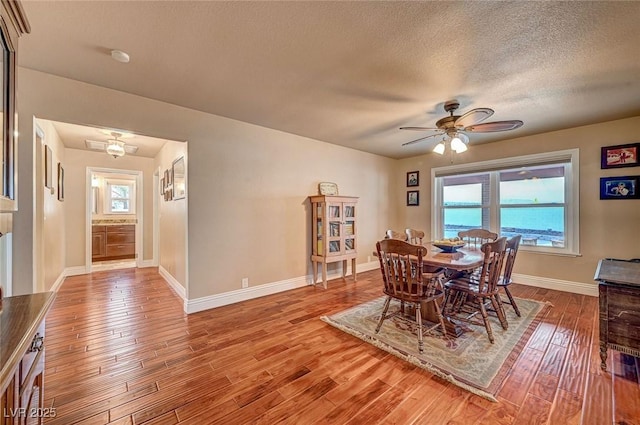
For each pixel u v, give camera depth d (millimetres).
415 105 2869
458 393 1692
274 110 3049
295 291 3838
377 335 2451
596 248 3463
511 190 4230
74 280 4426
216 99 2756
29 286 2199
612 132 3344
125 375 1876
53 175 3523
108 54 1967
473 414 1513
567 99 2709
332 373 1904
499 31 1698
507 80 2326
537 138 3908
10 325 938
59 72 2221
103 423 1449
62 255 4348
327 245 4004
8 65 1174
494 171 4352
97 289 3930
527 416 1490
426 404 1597
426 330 2469
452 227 4957
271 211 3736
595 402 1587
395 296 2418
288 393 1698
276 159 3785
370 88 2490
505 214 4293
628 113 3094
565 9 1505
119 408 1562
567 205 3697
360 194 5008
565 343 2283
